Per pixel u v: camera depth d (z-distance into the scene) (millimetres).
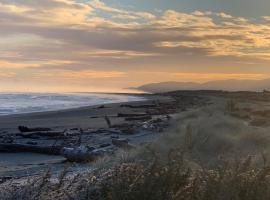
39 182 6977
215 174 5695
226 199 5066
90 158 15375
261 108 42219
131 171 5691
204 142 13086
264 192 5305
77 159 15609
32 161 17531
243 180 5461
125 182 5398
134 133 26078
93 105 77000
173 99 108125
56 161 16844
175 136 14969
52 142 23656
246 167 5781
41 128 33594
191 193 5297
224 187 5176
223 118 21875
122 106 71688
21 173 13438
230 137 14875
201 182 5711
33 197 6152
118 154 12078
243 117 29031
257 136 15719
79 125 37531
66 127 35750
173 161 5754
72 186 6645
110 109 63469
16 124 40500
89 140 23094
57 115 52094
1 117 49312
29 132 29828
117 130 28266
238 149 12844
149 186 5199
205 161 8859
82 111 59219
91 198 6020
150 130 27219
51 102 87750
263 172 5539
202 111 31875
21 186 6902
